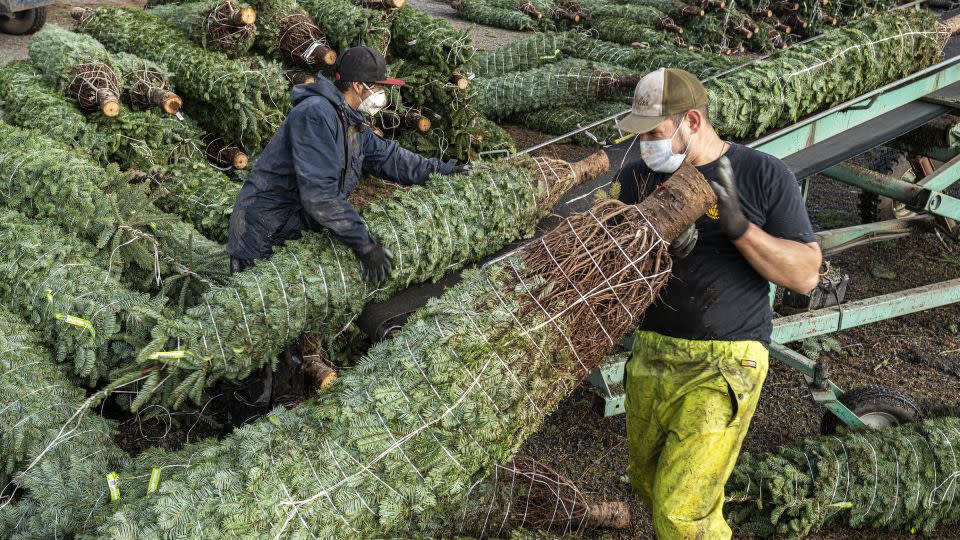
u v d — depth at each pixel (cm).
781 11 1346
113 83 577
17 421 337
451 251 389
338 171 353
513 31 1302
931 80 620
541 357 280
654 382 289
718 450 276
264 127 641
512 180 414
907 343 607
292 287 349
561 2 1312
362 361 299
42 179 446
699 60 849
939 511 399
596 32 1202
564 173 435
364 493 266
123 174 461
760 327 281
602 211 283
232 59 675
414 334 291
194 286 425
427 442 271
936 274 707
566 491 362
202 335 340
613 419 482
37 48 603
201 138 652
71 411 354
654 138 272
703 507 279
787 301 528
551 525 355
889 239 711
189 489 263
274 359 359
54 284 392
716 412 275
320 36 684
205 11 671
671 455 280
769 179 265
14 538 291
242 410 396
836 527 404
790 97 533
